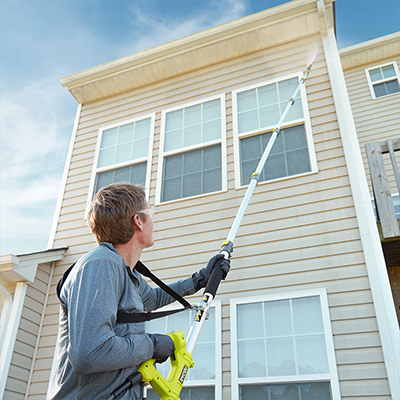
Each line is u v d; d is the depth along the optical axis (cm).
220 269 157
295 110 456
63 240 495
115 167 522
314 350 326
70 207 517
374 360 305
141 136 530
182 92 536
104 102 588
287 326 344
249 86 497
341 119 421
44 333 438
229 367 344
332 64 462
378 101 695
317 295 346
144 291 145
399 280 515
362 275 341
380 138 656
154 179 487
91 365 89
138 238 126
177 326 384
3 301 461
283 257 375
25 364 416
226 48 525
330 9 488
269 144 274
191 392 348
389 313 315
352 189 379
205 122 498
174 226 440
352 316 326
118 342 93
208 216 429
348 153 399
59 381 100
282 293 358
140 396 106
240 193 428
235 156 454
